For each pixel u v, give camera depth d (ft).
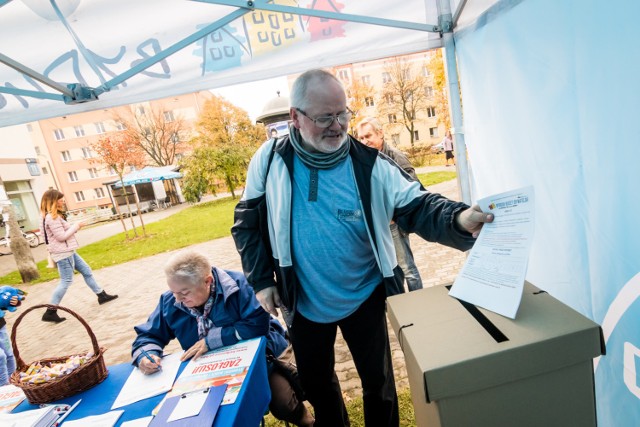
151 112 79.41
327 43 6.30
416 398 3.00
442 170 44.83
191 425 3.24
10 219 22.70
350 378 7.41
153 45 5.84
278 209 4.31
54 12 5.14
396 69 65.00
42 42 5.53
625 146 3.25
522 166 4.97
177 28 5.73
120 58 5.90
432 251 15.11
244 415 3.55
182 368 4.32
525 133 4.77
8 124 6.40
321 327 4.72
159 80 6.39
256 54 6.29
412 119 67.77
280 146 4.44
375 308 4.68
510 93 4.93
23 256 23.31
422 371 2.37
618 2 3.03
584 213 3.95
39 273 24.36
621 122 3.24
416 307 3.25
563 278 4.52
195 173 63.36
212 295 5.01
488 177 5.95
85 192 91.25
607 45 3.23
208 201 71.72
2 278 26.35
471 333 2.70
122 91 6.43
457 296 3.16
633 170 3.21
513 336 2.56
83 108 6.44
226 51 6.23
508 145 5.21
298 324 4.76
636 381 3.55
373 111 68.90
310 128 3.89
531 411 2.57
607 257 3.70
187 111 84.58
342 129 3.93
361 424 5.98
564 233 4.34
